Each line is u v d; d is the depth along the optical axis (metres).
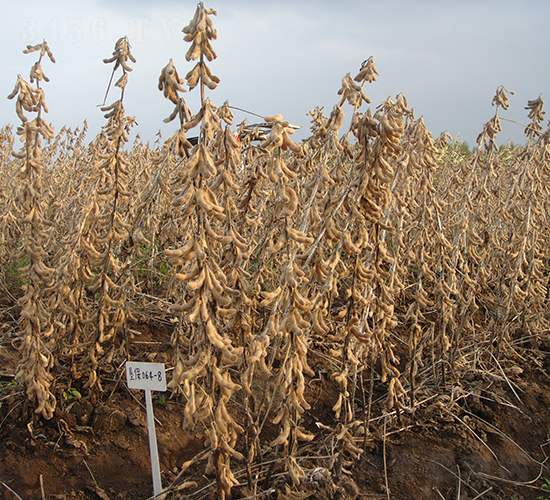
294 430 2.33
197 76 1.92
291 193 2.02
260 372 3.81
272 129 1.94
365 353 3.41
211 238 1.92
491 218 4.94
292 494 2.49
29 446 2.83
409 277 5.52
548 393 3.94
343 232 2.38
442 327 3.48
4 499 2.51
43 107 2.83
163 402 3.33
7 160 6.44
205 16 1.89
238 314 2.57
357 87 2.37
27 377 2.70
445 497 2.77
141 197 3.91
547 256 5.30
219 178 2.04
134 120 2.99
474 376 4.06
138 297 4.21
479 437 3.30
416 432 3.29
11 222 5.07
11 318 4.27
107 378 3.43
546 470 3.14
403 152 3.20
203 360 2.01
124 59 2.75
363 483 2.82
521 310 4.74
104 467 2.80
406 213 3.21
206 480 2.69
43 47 2.86
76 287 3.12
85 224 2.93
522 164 4.31
